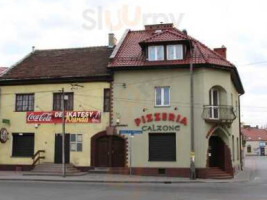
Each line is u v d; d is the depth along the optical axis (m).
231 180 29.30
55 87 34.41
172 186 24.44
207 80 31.64
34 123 34.66
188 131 31.30
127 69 32.69
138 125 32.31
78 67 35.22
